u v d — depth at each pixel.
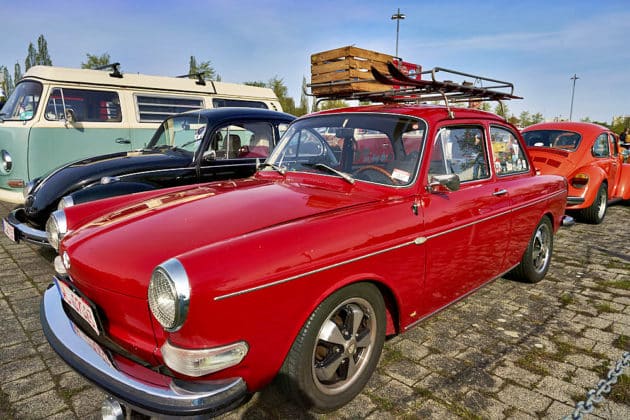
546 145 7.76
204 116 5.93
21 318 3.68
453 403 2.62
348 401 2.56
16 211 4.89
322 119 3.64
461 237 3.18
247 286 1.99
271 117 6.37
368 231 2.51
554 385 2.82
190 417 1.88
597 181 7.00
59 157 7.69
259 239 2.14
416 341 3.36
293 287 2.15
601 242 6.28
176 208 2.70
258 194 2.89
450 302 3.30
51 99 7.62
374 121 3.31
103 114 8.32
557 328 3.60
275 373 2.23
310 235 2.28
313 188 3.10
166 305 1.89
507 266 3.98
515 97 4.07
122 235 2.43
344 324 2.53
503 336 3.45
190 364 1.94
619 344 3.34
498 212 3.55
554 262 5.32
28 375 2.88
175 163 5.46
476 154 3.57
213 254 1.99
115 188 4.79
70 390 2.73
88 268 2.30
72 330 2.44
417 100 4.08
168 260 1.95
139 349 2.21
